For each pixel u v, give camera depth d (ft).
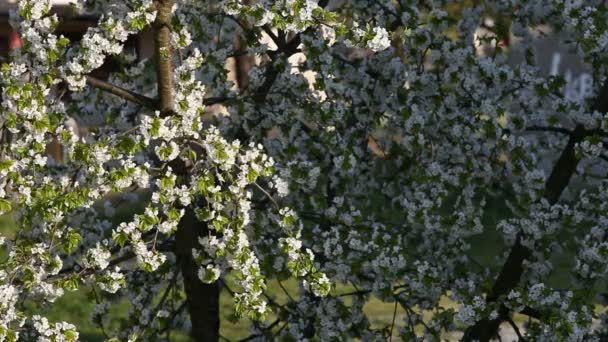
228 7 18.47
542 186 21.79
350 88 22.65
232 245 18.62
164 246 22.71
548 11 23.81
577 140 22.94
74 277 18.63
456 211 21.79
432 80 22.13
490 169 22.07
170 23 18.93
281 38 22.41
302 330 22.94
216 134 18.45
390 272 20.72
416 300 22.61
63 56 19.52
